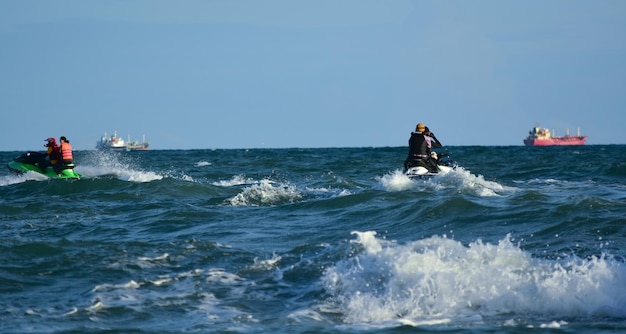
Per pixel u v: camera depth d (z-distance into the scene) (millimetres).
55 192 90062
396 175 84562
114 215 66688
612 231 48562
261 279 40156
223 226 57938
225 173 134000
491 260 38375
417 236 51344
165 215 63625
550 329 30500
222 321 33000
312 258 43312
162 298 36625
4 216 66188
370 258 39812
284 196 75625
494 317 32625
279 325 32250
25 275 40969
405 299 34875
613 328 30406
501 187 82625
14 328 31656
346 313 34000
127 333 31000
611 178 109125
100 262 43500
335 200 69812
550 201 62625
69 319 33094
